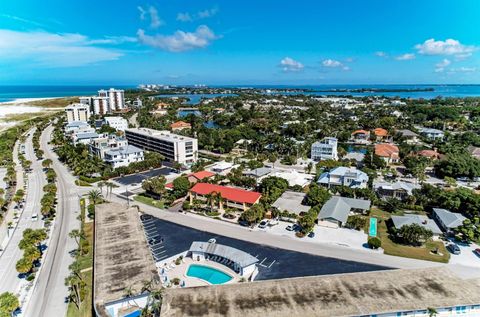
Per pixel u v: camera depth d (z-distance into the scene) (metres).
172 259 66.88
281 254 68.31
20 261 58.84
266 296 48.94
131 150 141.75
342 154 153.25
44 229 76.44
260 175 118.94
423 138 192.88
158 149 158.00
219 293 49.88
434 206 92.00
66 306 52.72
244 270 61.03
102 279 53.59
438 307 45.91
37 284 58.62
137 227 72.50
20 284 58.75
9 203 99.81
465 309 47.62
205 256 67.31
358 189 99.62
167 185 109.50
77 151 154.75
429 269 54.88
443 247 71.12
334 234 77.50
